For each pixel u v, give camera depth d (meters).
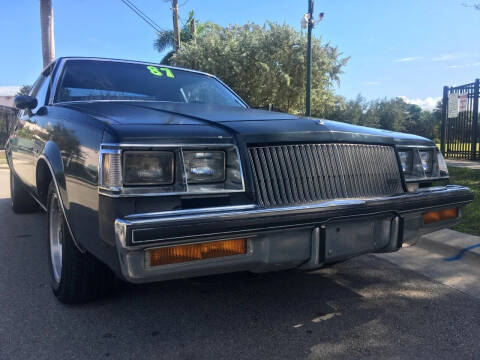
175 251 1.99
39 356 2.27
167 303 2.96
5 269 3.64
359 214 2.45
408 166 3.03
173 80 3.97
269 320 2.73
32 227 5.12
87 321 2.67
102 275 2.80
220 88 4.20
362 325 2.68
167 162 2.11
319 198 2.46
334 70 19.61
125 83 3.70
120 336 2.49
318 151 2.50
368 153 2.72
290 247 2.28
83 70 3.70
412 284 3.41
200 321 2.70
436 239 4.29
